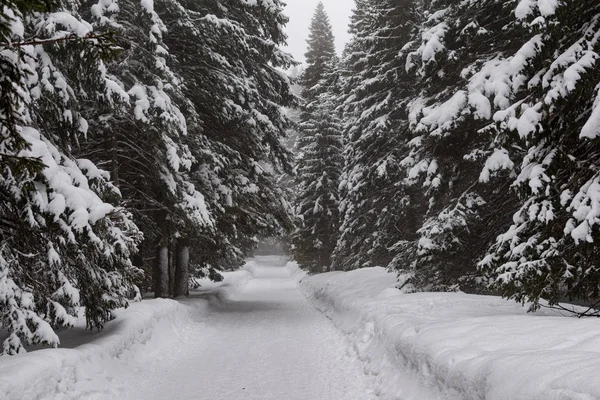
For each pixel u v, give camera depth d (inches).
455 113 414.9
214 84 594.2
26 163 184.2
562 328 205.8
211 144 605.6
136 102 426.6
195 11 607.5
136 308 408.8
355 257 1047.6
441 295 430.3
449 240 443.8
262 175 674.2
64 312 262.1
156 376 310.2
